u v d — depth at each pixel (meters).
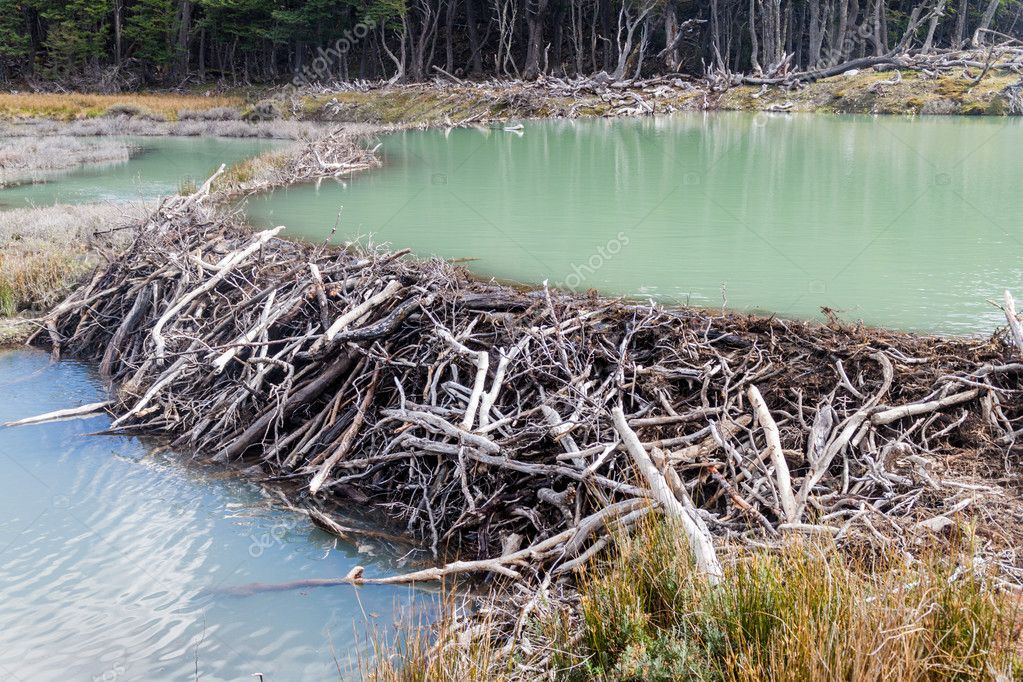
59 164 27.31
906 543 4.88
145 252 10.84
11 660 4.90
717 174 21.23
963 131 29.61
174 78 63.28
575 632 4.40
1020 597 4.19
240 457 7.57
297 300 8.64
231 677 4.75
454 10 58.81
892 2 59.91
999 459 6.04
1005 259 12.23
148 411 8.26
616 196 18.55
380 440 7.14
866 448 6.12
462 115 43.31
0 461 7.56
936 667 3.68
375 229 15.36
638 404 6.72
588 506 5.78
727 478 5.86
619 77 49.41
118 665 4.84
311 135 35.00
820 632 3.76
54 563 5.92
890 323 9.18
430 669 4.02
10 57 66.44
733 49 58.62
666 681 3.83
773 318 8.02
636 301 10.26
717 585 4.19
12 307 11.70
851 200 17.30
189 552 6.07
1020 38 61.62
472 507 5.99
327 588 5.56
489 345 7.53
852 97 39.78
